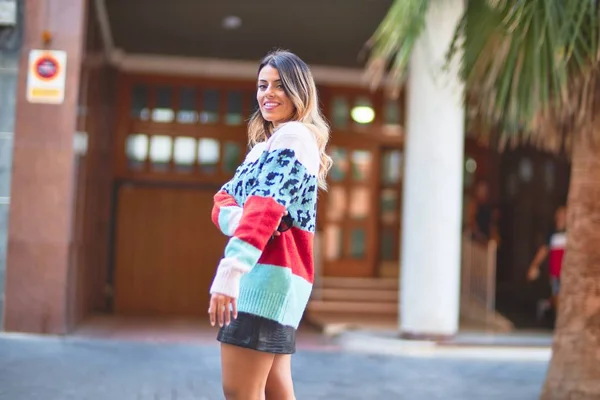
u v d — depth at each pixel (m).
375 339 9.18
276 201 2.66
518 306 13.82
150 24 11.32
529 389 6.55
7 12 8.03
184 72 13.20
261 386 2.81
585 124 5.35
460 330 10.28
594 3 4.65
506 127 6.01
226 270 2.58
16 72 8.10
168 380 6.20
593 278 5.34
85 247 10.13
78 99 8.26
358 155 13.83
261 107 3.02
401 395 6.09
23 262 8.02
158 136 13.16
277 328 2.76
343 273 13.71
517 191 15.02
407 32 5.42
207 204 13.23
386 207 13.98
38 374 6.11
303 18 10.73
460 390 6.41
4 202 8.02
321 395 5.93
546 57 4.78
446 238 9.12
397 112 13.83
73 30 8.18
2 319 7.99
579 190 5.42
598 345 5.32
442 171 9.06
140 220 13.05
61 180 8.07
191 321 11.78
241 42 12.11
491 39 5.11
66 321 8.24
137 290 12.99
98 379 6.08
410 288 9.20
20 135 8.07
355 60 12.87
